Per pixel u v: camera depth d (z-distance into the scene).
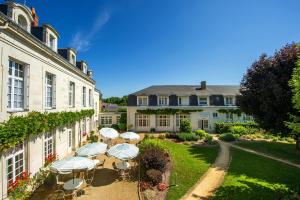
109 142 20.95
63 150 15.66
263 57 20.72
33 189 10.44
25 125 9.25
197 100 34.69
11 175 9.02
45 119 11.41
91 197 10.27
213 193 10.50
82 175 12.49
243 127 30.83
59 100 14.73
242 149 20.72
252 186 11.17
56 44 14.64
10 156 8.89
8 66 8.56
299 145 19.95
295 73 11.65
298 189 10.77
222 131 32.47
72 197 9.98
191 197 10.13
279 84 17.30
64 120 14.93
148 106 34.19
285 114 17.02
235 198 9.84
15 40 9.02
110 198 10.19
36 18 14.91
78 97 20.27
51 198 9.95
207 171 13.77
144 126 34.38
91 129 27.36
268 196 10.02
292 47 17.98
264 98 18.52
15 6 9.42
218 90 37.12
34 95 10.86
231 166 14.74
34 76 10.86
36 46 10.73
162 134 30.03
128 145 13.02
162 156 13.66
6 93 8.45
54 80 14.00
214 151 19.66
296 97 10.22
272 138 26.38
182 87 38.22
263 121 19.66
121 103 77.62
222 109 34.53
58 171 9.16
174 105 34.38
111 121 36.81
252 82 20.97
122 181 12.21
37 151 11.05
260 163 15.48
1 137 7.70
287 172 13.49
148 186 11.16
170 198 10.09
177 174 13.05
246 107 21.70
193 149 20.64
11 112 8.80
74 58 20.22
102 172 13.67
